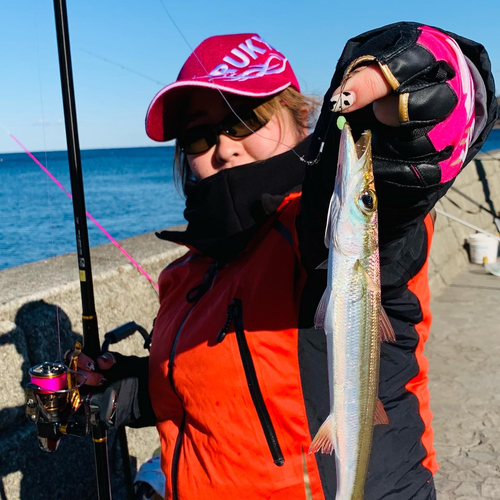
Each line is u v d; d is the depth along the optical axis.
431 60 1.07
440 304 6.72
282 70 1.95
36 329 2.74
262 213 1.72
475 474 3.43
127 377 2.17
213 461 1.68
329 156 1.26
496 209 10.41
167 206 37.81
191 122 2.00
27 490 2.59
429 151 1.12
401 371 1.69
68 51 2.20
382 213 1.26
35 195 42.88
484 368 4.85
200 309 1.82
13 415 2.58
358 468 1.45
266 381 1.61
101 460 2.15
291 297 1.62
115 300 3.24
